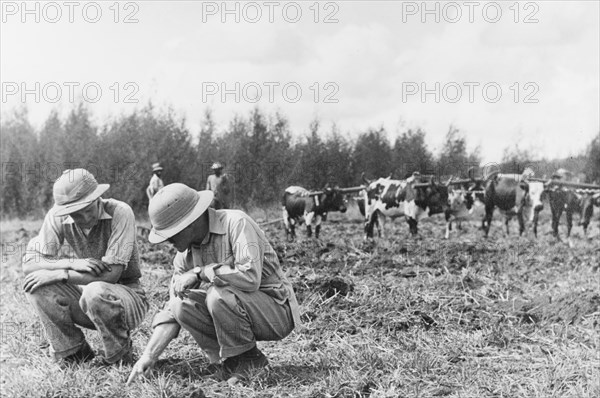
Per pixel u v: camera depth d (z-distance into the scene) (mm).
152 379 5105
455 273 9906
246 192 19422
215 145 20281
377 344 6137
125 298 5418
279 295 5250
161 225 5004
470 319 6945
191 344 6223
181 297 5109
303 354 5926
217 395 4953
